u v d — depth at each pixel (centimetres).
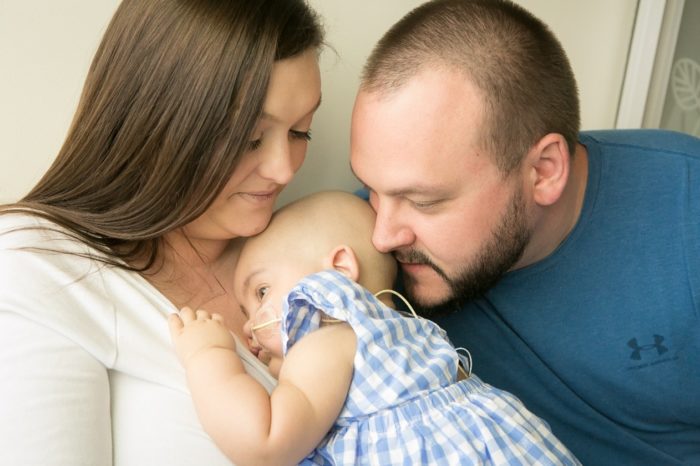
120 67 95
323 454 91
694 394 123
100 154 98
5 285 81
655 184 121
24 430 75
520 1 154
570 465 98
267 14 93
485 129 102
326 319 98
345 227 108
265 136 98
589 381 123
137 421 87
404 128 100
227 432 82
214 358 87
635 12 167
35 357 79
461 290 114
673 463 126
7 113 115
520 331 124
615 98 175
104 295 88
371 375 90
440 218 106
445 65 101
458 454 88
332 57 138
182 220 96
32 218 92
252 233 106
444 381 95
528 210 112
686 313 118
